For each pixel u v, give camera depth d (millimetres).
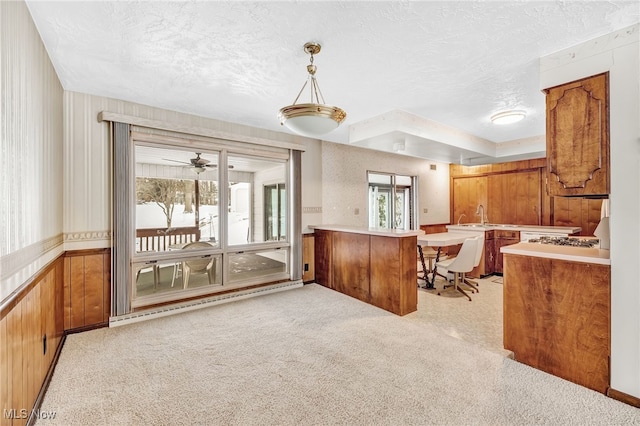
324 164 4832
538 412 1684
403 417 1649
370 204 6324
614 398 1809
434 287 4336
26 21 1587
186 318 3146
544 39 1941
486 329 2873
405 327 2908
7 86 1310
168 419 1639
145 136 3115
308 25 1775
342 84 2643
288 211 4379
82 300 2795
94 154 2863
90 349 2443
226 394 1858
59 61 2201
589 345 1924
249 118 3609
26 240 1585
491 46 2023
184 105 3148
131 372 2104
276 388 1919
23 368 1521
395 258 3303
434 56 2158
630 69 1771
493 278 4957
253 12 1644
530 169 5562
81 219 2791
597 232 2252
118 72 2383
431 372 2102
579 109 1990
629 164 1770
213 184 3707
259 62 2232
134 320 3010
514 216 5801
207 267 3699
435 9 1627
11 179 1359
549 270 2115
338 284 4184
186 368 2158
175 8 1605
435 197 6734
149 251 3236
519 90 2787
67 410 1710
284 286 4227
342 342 2576
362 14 1670
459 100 3051
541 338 2150
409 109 3338
